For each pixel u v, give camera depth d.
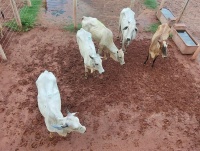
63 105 7.39
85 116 7.20
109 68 8.70
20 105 7.32
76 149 6.48
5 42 9.30
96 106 7.47
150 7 12.16
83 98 7.64
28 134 6.68
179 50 9.88
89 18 8.62
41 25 10.29
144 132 7.02
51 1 11.80
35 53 8.95
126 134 6.92
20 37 9.60
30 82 7.96
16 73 8.21
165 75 8.70
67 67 8.53
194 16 12.07
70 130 5.78
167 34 7.84
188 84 8.52
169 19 10.48
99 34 8.12
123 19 8.85
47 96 5.93
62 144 6.55
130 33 8.23
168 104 7.79
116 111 7.42
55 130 5.93
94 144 6.62
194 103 7.94
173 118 7.46
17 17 9.55
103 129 6.96
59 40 9.63
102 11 11.52
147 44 9.93
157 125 7.23
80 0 12.10
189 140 7.00
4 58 8.53
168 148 6.75
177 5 12.68
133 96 7.87
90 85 8.05
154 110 7.57
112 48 8.19
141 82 8.33
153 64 8.80
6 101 7.40
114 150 6.55
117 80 8.30
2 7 11.08
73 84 8.02
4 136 6.61
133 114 7.41
